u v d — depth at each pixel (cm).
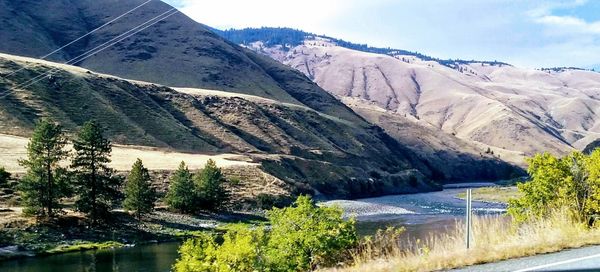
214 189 7425
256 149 13825
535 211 1543
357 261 1157
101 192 5888
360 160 16412
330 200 11312
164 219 6406
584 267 721
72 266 4034
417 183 16225
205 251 1919
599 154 1459
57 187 5578
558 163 1562
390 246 1239
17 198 6134
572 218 1305
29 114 10556
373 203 10525
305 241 1688
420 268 857
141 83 15325
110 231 5541
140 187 6175
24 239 4838
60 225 5406
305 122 17950
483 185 19350
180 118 14300
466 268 810
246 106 16588
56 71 12875
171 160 9862
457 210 8831
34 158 5553
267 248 1798
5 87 11181
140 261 4228
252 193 8738
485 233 1105
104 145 6047
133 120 12538
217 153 12519
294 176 12119
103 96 12888
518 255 869
